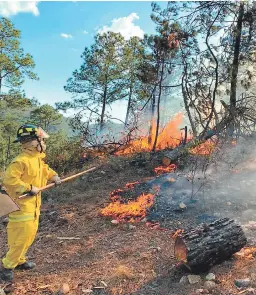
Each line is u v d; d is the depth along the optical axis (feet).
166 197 22.36
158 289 12.80
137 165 31.81
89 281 13.85
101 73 80.18
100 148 43.39
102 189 26.76
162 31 36.81
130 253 16.02
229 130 33.58
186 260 13.17
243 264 13.69
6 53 92.32
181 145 31.91
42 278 14.53
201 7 37.24
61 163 39.91
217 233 13.71
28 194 14.24
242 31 37.63
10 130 95.86
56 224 21.18
